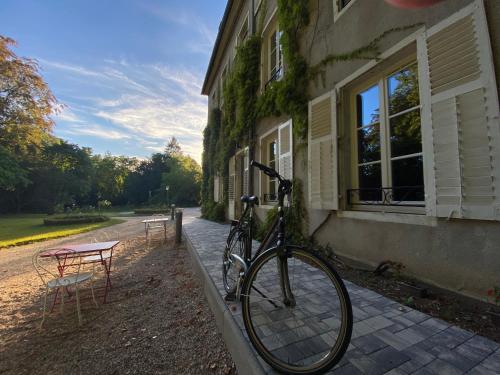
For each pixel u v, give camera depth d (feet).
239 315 6.94
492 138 6.47
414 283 8.50
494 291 6.41
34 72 59.88
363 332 5.87
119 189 167.02
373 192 11.16
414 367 4.66
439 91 7.74
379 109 10.89
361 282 9.40
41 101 63.21
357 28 11.32
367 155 11.68
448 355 4.99
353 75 11.54
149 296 11.85
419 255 8.49
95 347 7.77
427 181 8.07
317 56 14.08
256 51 24.09
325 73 13.44
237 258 7.58
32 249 26.78
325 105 13.07
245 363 5.37
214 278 10.32
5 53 54.29
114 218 76.74
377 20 10.28
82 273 11.34
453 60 7.39
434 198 7.82
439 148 7.70
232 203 30.58
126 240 30.42
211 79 45.73
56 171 118.62
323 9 13.70
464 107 7.08
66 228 49.75
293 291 5.63
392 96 10.39
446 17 7.66
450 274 7.53
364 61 10.92
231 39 33.27
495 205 6.36
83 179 133.28
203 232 23.99
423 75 8.27
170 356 7.02
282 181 6.00
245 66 24.75
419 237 8.50
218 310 7.93
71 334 8.72
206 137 47.73
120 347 7.64
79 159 129.90
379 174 10.97
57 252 11.37
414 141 9.40
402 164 9.84
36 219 78.64
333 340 5.41
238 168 29.01
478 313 6.59
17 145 69.72
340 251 12.23
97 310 10.71
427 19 8.23
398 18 9.34
